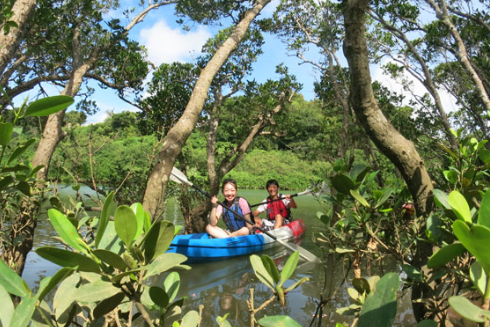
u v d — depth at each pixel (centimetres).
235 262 579
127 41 735
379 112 192
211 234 653
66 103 112
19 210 321
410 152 189
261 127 934
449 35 759
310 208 1371
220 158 1185
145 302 103
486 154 166
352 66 189
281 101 944
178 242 575
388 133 191
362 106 190
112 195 74
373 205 188
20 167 144
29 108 110
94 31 669
